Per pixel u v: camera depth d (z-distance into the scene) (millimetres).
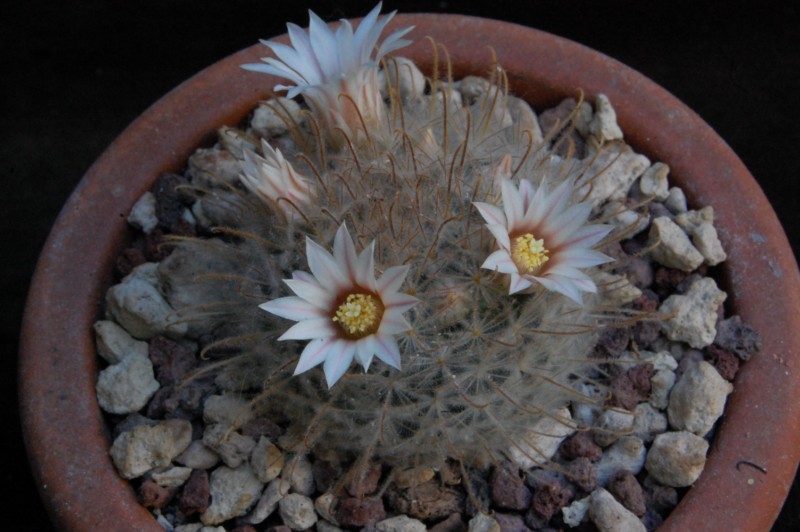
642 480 202
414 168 193
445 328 184
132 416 207
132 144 225
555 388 200
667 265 218
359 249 187
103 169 223
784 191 278
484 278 184
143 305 210
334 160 206
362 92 200
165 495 200
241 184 226
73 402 202
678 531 191
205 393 208
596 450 203
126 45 303
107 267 218
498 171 193
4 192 293
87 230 217
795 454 196
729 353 206
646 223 221
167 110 228
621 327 212
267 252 198
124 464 196
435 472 201
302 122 229
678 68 290
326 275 177
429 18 235
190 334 214
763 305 209
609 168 223
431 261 185
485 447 197
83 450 198
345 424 193
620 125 228
